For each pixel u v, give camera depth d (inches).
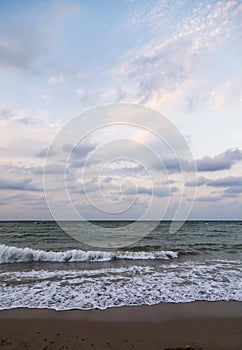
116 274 261.7
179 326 150.6
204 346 129.5
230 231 865.5
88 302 182.9
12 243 485.1
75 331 143.2
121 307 175.3
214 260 348.8
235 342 134.2
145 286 219.6
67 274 260.5
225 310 173.3
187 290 210.4
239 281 237.6
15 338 134.8
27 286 216.8
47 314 163.0
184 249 444.8
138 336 138.8
